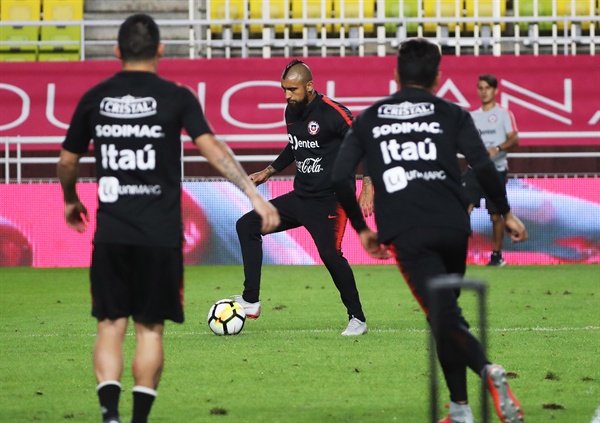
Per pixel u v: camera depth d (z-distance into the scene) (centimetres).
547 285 3619
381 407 1625
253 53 5550
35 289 3656
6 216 4544
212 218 4497
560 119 4888
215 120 4941
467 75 4962
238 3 5566
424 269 1372
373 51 5634
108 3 5666
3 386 1825
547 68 4950
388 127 1423
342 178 1420
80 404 1662
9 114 4959
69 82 5022
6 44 5106
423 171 1402
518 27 5347
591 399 1675
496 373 1238
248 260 2534
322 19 4944
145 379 1355
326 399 1689
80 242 4522
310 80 2472
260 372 1942
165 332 2522
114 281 1353
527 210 4472
